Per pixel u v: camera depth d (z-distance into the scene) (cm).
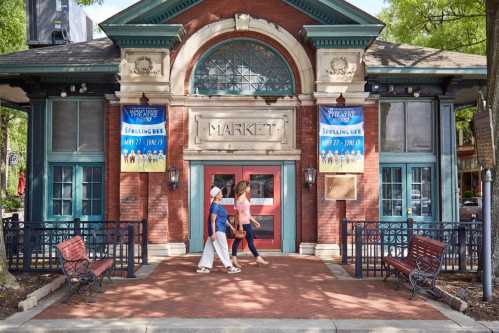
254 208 1427
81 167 1438
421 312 792
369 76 1402
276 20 1412
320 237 1371
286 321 734
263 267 1185
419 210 1457
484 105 870
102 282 999
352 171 1380
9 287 902
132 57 1382
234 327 700
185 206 1411
